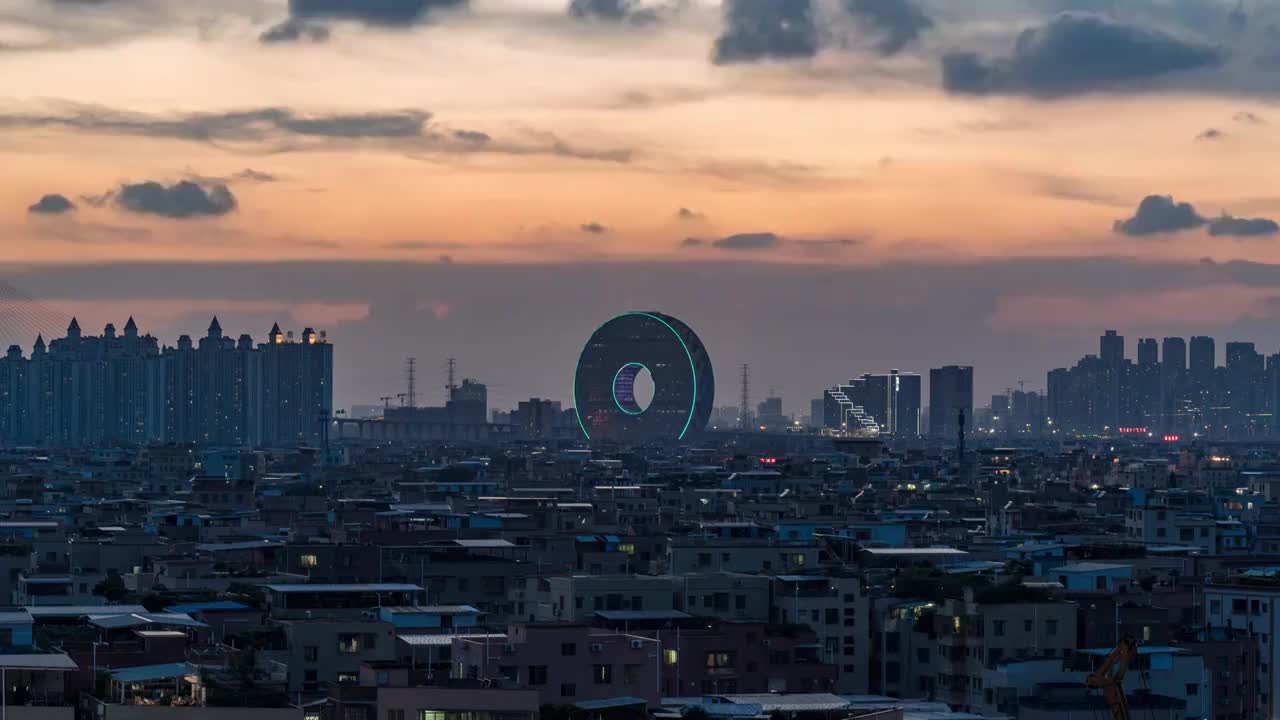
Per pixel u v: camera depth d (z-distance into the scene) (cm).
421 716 18988
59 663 19300
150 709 17625
